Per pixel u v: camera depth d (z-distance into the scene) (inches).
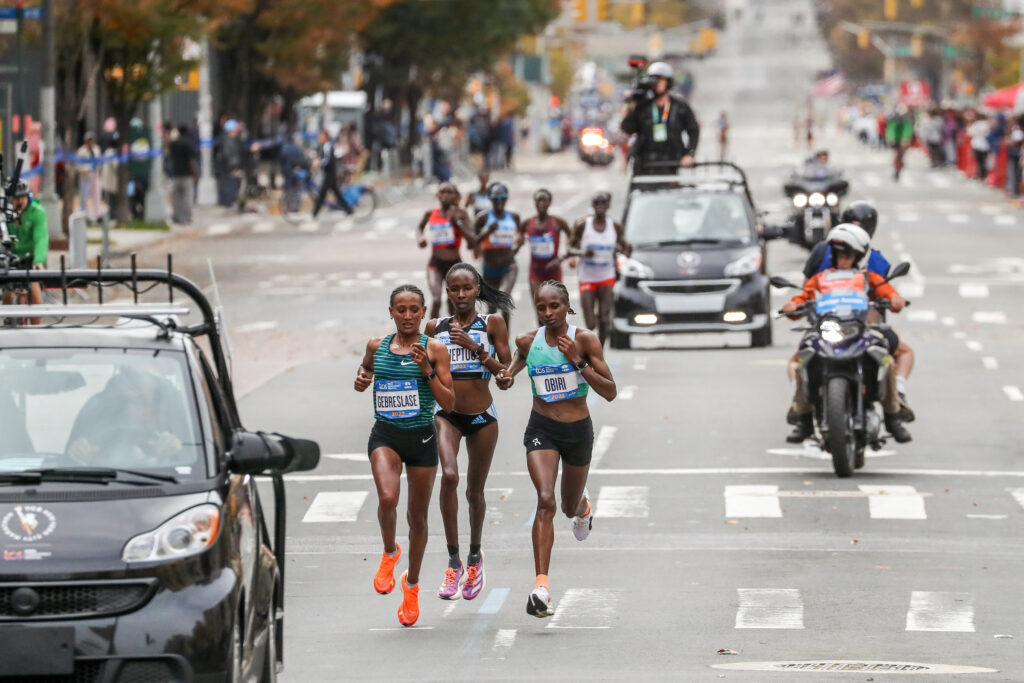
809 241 5733.3
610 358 3745.1
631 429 2822.3
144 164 6875.0
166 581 1101.1
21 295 2482.8
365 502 2298.2
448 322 1681.8
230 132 7854.3
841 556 1942.7
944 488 2337.6
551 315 1644.9
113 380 1222.9
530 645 1557.6
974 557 1935.3
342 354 3809.1
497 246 3732.8
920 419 2903.5
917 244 6417.3
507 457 2618.1
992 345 3873.0
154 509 1136.2
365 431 2829.7
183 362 1242.6
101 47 5831.7
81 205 5910.4
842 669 1439.5
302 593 1801.2
